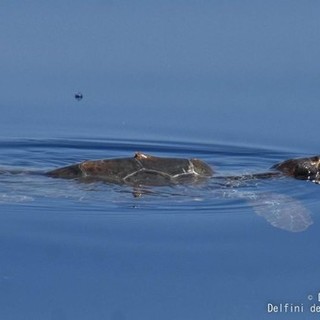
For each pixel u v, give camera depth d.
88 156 37.12
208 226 27.70
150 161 31.86
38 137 38.78
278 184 31.97
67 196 29.78
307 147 37.75
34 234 27.06
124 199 29.66
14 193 30.05
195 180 31.59
